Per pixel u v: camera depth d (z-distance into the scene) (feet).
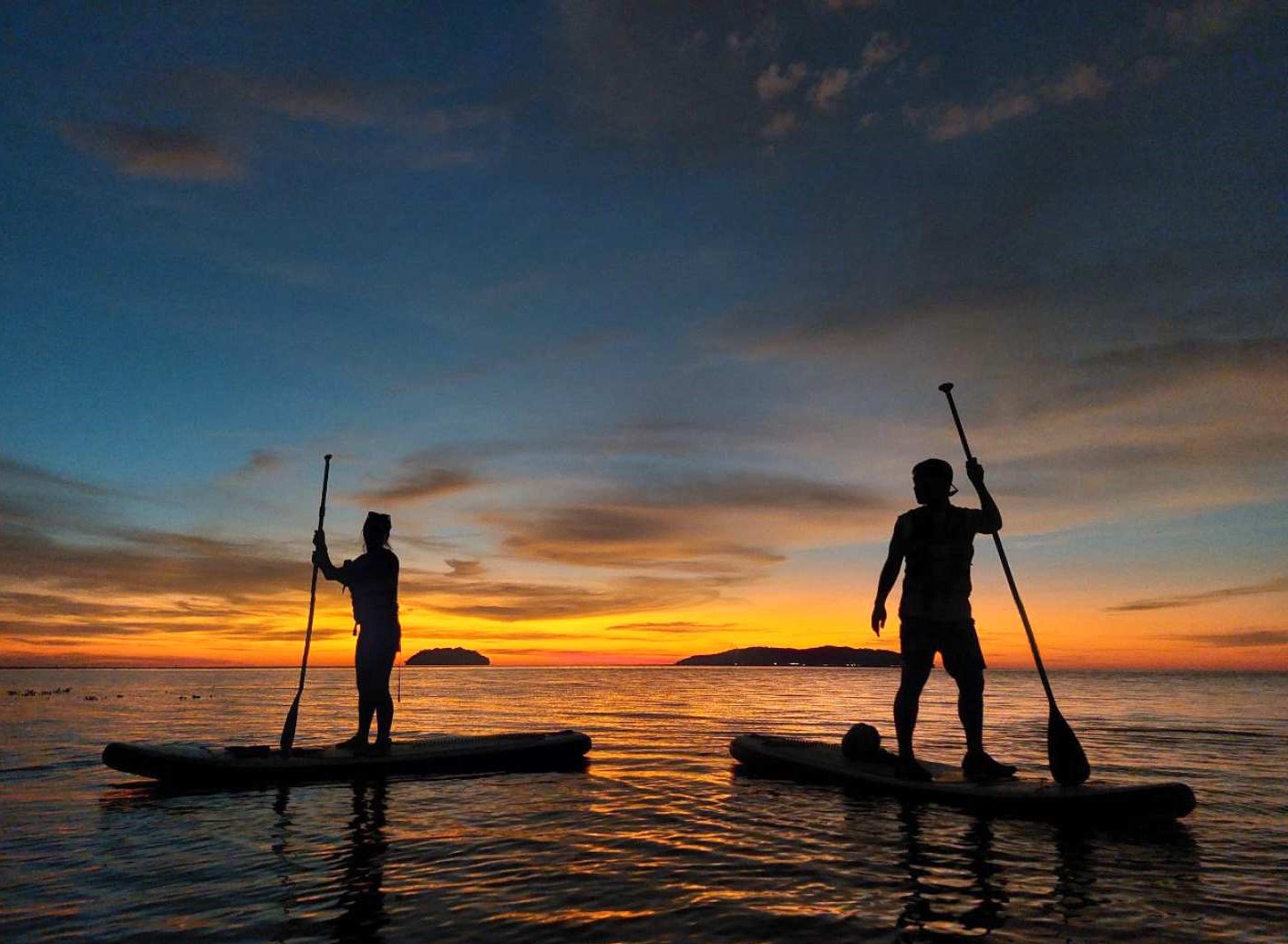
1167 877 12.98
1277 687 159.53
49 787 22.35
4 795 21.15
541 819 17.69
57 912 11.32
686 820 17.52
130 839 15.79
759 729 43.98
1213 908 11.38
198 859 14.24
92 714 57.72
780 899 11.81
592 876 13.09
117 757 22.77
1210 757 30.55
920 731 42.24
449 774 24.66
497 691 118.93
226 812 18.56
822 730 43.60
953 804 18.92
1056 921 10.85
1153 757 30.53
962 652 20.33
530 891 12.25
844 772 21.81
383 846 15.23
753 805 19.20
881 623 20.84
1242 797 20.70
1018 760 29.09
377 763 24.06
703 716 56.18
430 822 17.42
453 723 48.52
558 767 26.48
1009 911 11.27
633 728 45.01
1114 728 46.42
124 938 10.27
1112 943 10.03
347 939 10.22
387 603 25.20
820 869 13.46
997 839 15.61
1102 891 12.19
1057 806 17.35
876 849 14.83
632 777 24.12
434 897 11.98
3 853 14.74
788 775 23.81
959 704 20.71
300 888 12.42
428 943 10.04
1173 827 16.70
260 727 45.21
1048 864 13.78
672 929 10.52
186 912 11.28
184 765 22.68
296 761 23.43
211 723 48.06
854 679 243.40
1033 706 72.90
